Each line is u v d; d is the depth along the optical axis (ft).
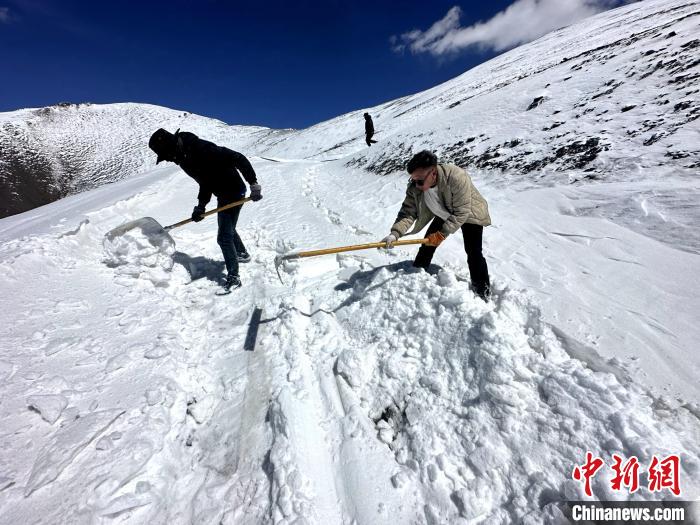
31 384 7.23
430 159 8.70
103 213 18.07
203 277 13.82
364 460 6.54
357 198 24.75
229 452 6.87
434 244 9.69
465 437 6.44
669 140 16.21
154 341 9.21
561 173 17.84
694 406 6.37
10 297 9.91
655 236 11.55
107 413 6.88
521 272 11.51
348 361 8.26
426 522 5.56
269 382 8.34
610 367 7.40
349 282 11.86
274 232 18.20
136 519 5.52
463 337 7.71
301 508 5.68
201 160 11.84
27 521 5.11
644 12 84.12
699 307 8.62
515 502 5.41
